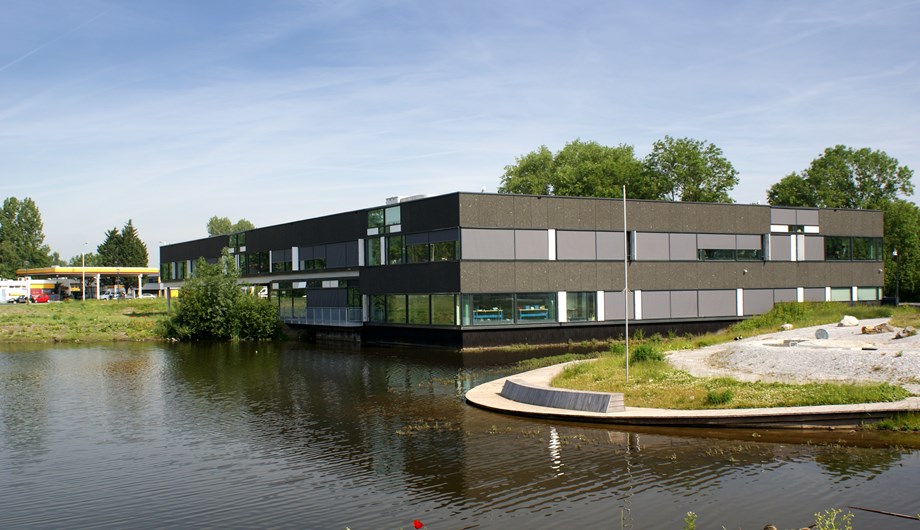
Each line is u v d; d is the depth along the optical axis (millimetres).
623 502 14609
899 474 15812
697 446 18500
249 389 30062
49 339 54812
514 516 14000
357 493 15633
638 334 44781
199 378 33688
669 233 46969
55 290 112875
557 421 21953
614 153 91062
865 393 21094
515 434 20375
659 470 16578
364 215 49375
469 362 36594
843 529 12938
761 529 13102
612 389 24688
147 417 24594
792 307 46250
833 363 24719
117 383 32531
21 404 27438
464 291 41125
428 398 26672
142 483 16859
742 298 49406
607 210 45125
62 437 21812
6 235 151750
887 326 31609
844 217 53844
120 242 143500
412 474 16875
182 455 19359
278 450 19531
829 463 16719
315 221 54781
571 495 15094
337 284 52500
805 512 13844
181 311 55375
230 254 63469
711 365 28078
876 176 78625
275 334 55000
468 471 16953
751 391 22766
